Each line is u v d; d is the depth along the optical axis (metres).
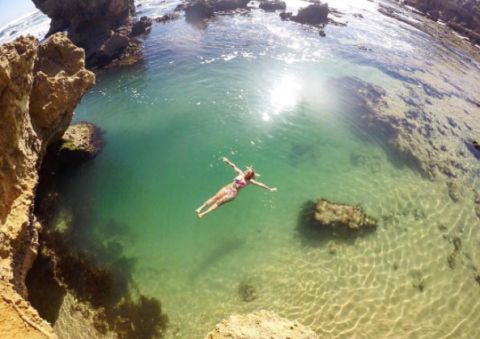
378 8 45.12
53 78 17.78
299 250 15.23
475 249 15.73
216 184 18.25
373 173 19.39
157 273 14.37
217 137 21.11
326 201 17.27
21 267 11.79
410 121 23.59
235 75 27.34
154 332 12.49
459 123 24.05
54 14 33.16
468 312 13.27
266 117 22.75
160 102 24.77
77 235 15.95
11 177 12.41
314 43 33.62
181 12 41.50
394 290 13.77
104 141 21.48
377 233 15.99
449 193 18.52
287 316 12.86
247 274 14.30
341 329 12.45
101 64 30.56
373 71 29.50
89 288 13.79
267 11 41.88
